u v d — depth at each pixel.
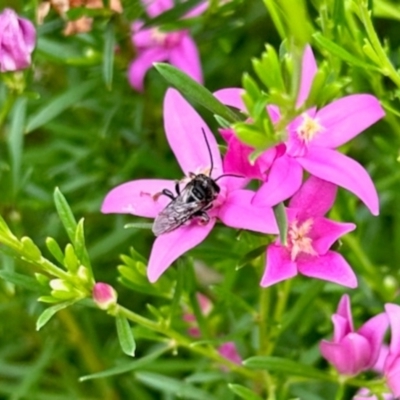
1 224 0.19
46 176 0.27
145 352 0.26
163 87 0.26
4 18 0.22
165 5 0.25
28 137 0.30
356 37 0.20
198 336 0.24
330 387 0.24
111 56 0.23
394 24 0.28
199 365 0.23
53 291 0.19
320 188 0.18
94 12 0.23
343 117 0.18
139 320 0.20
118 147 0.27
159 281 0.21
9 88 0.22
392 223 0.27
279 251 0.18
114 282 0.26
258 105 0.17
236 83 0.28
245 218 0.18
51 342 0.26
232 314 0.23
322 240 0.18
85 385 0.27
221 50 0.27
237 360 0.23
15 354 0.27
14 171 0.25
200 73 0.24
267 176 0.18
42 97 0.27
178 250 0.18
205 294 0.25
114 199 0.19
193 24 0.24
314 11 0.24
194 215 0.18
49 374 0.28
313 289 0.21
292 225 0.18
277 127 0.17
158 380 0.23
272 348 0.22
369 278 0.23
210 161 0.19
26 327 0.26
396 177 0.24
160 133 0.26
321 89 0.17
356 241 0.23
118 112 0.26
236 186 0.19
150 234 0.26
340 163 0.18
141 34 0.24
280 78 0.17
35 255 0.19
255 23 0.28
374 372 0.23
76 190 0.27
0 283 0.25
